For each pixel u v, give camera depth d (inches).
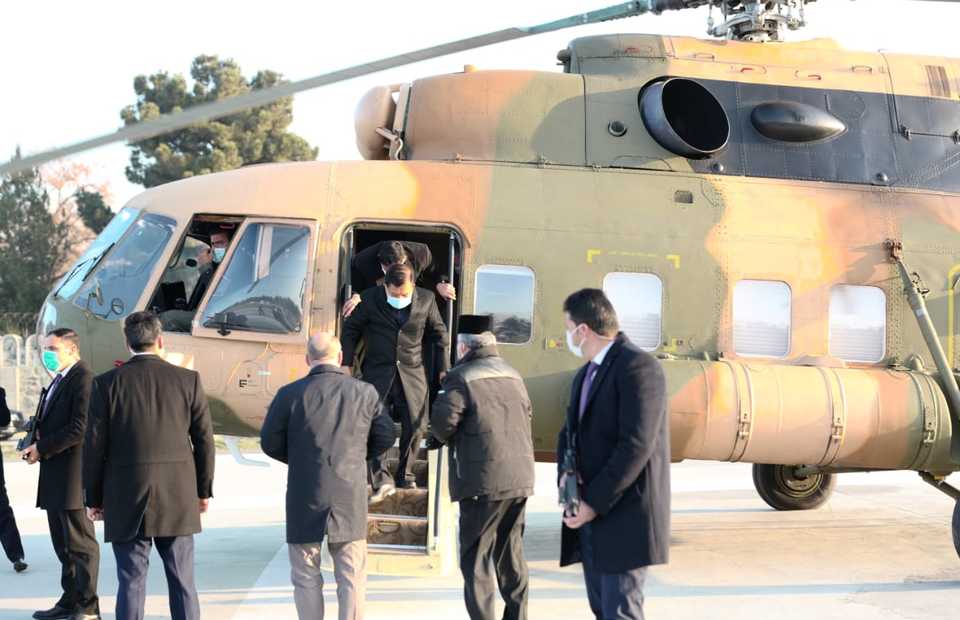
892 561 319.0
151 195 317.4
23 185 1391.5
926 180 335.6
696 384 296.5
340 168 313.0
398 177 309.9
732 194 319.6
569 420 179.0
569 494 173.0
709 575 298.8
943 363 307.9
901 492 474.6
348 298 298.7
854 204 325.1
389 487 256.4
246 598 272.4
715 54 343.6
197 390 213.0
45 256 1381.6
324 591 281.1
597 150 322.3
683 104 335.0
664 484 170.7
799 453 302.4
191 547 212.7
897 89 346.6
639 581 169.9
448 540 252.2
